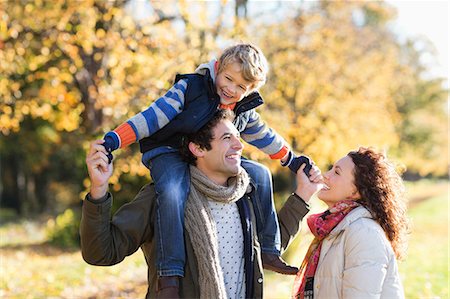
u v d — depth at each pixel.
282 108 11.36
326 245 3.27
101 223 2.81
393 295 3.12
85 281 10.67
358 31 17.59
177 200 2.92
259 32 10.77
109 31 9.35
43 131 20.25
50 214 27.08
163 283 2.84
